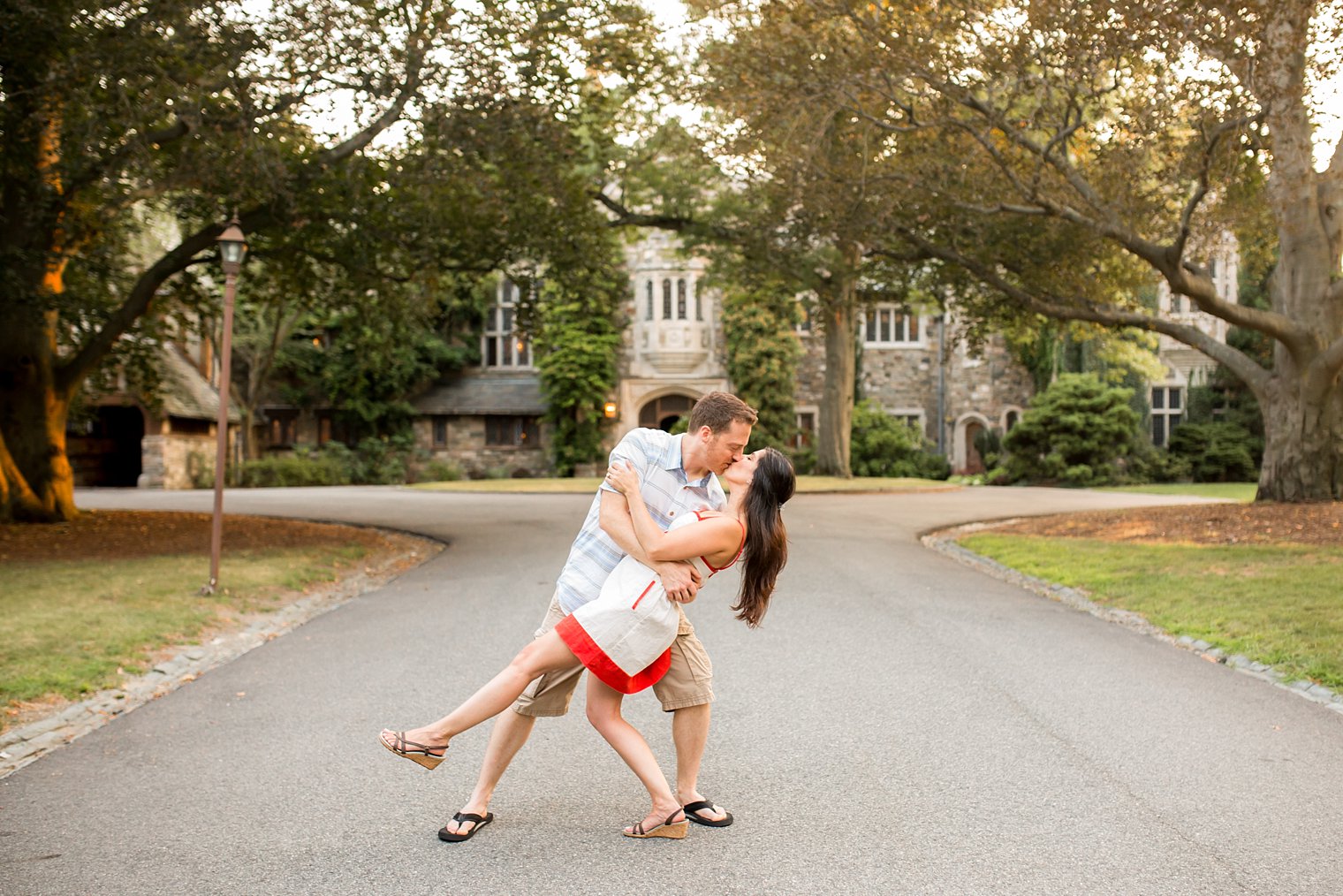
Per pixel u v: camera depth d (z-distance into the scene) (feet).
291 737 16.94
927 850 12.07
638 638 12.13
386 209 45.52
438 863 11.71
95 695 19.89
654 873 11.43
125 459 118.32
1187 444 111.75
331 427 123.75
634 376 121.29
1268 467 52.39
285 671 21.84
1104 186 45.70
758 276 73.31
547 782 14.71
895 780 14.65
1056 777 14.79
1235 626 24.90
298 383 123.34
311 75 41.06
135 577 33.50
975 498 77.51
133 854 11.99
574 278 53.06
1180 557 36.60
